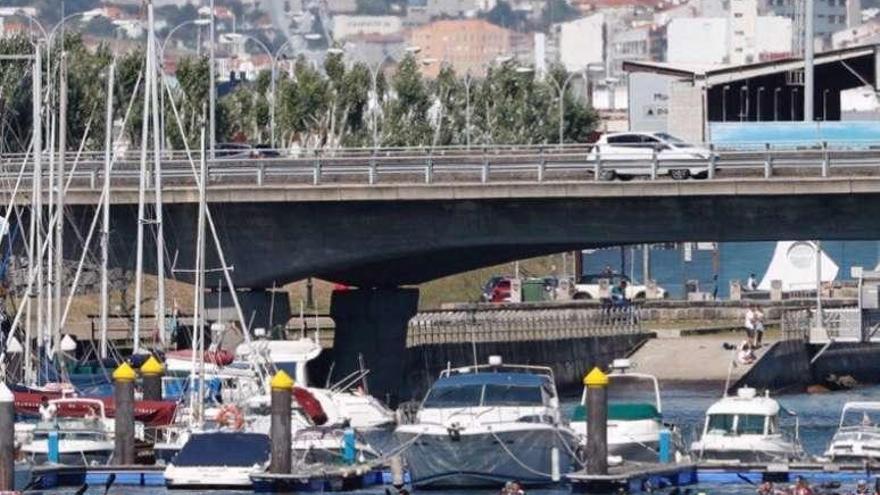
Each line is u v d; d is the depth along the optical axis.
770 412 168.75
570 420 170.62
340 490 157.38
